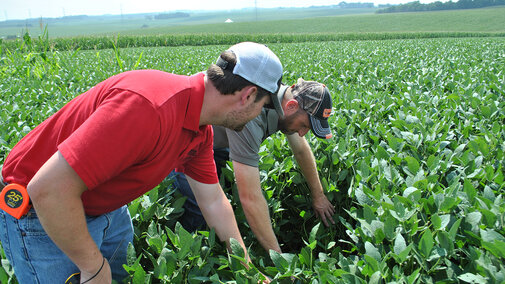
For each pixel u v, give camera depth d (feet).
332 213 9.53
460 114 12.93
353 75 24.16
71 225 4.70
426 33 147.33
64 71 29.48
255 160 7.43
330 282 5.32
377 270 5.33
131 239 7.12
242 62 5.02
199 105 5.04
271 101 5.82
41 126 5.42
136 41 109.81
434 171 8.09
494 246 5.07
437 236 5.76
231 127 5.60
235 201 8.98
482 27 221.46
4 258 7.11
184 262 6.07
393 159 8.84
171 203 8.84
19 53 33.81
